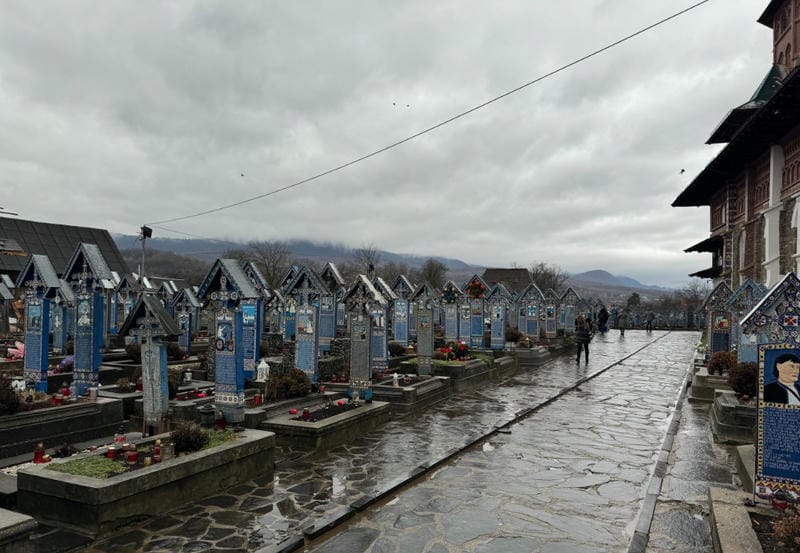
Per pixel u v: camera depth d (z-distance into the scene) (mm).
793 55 25672
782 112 18484
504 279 70375
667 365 24828
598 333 51219
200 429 7734
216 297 9195
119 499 5992
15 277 34312
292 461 8836
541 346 27531
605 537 6148
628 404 14578
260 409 10273
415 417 12539
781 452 5875
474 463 8992
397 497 7371
